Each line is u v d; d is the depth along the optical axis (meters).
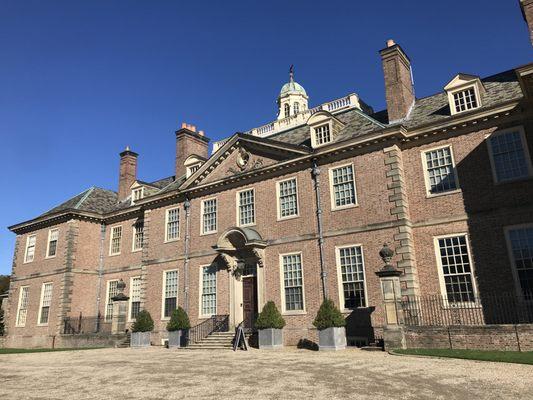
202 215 28.52
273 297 23.55
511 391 9.27
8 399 10.18
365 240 21.14
